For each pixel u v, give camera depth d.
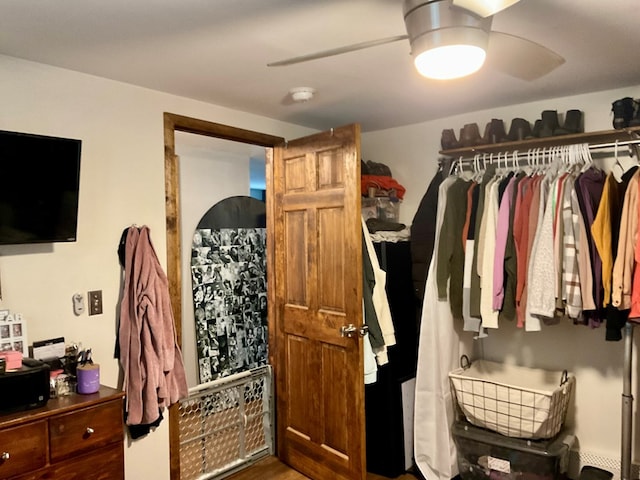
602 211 2.22
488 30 1.38
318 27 1.69
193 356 3.96
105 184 2.28
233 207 4.28
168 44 1.84
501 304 2.51
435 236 2.83
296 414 3.00
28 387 1.78
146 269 2.30
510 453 2.59
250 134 2.96
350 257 2.56
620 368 2.67
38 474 1.75
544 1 1.52
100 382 2.24
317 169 2.76
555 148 2.61
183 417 2.91
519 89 2.54
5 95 1.96
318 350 2.80
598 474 2.51
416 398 2.84
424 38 1.35
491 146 2.78
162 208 2.50
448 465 2.76
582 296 2.24
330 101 2.72
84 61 2.03
